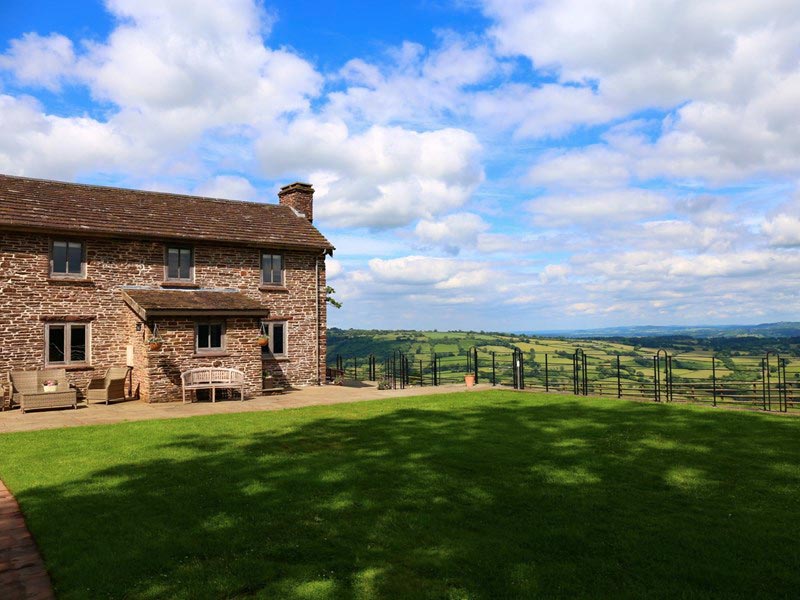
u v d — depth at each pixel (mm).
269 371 24219
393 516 7316
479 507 7676
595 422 14469
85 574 5621
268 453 10906
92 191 22656
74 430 13453
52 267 19516
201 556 6113
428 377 30328
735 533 6719
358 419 15164
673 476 9180
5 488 8648
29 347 18922
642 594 5281
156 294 20719
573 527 6926
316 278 25672
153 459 10375
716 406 17641
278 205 28156
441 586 5449
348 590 5359
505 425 14055
